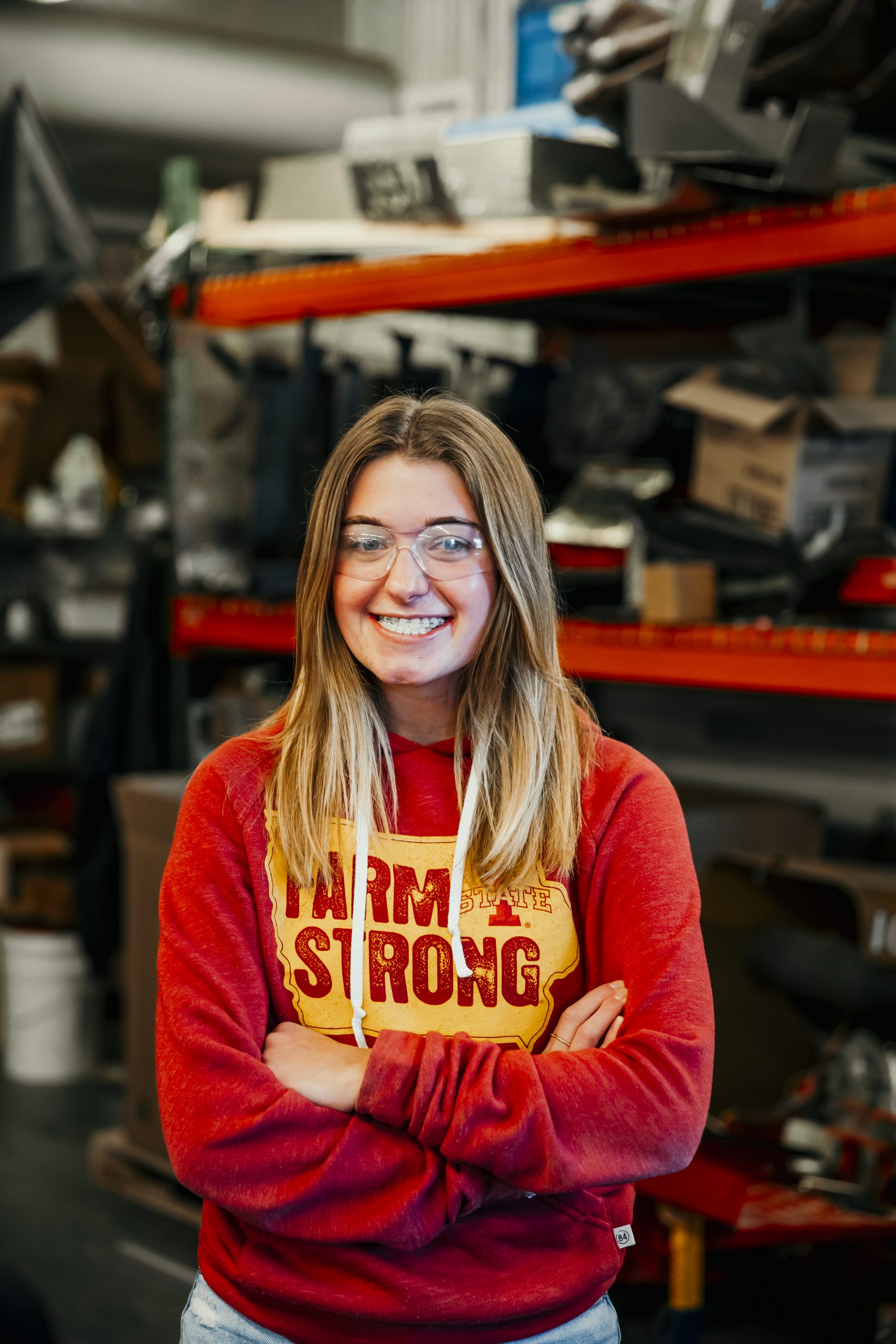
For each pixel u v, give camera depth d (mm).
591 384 3580
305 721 1428
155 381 5375
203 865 1400
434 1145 1280
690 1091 1296
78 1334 2918
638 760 1463
